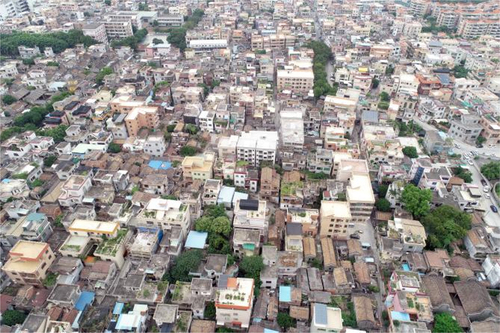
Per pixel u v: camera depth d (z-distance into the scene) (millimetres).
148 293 97188
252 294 94125
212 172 145250
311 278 105750
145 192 135125
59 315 94562
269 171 141125
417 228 115938
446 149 168000
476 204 130875
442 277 105250
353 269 109625
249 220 116000
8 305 98375
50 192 133750
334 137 164125
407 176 141500
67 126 178250
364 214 124375
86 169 143375
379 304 102812
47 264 106812
